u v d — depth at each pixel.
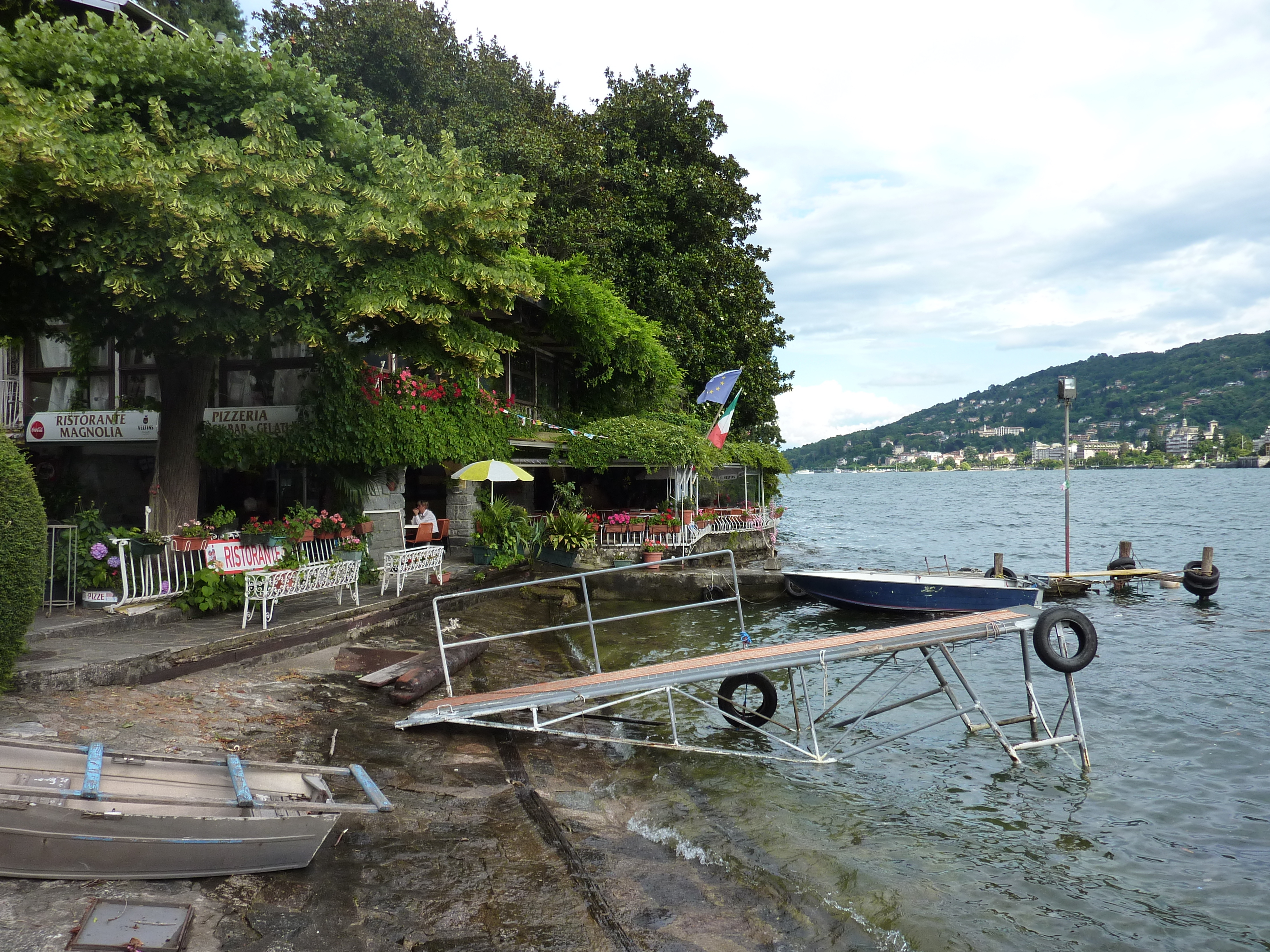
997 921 5.68
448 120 25.52
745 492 32.59
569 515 21.38
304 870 5.06
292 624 10.48
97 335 10.50
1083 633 9.47
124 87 9.52
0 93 8.17
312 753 7.05
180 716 7.36
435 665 9.80
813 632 17.20
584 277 22.88
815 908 5.56
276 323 10.40
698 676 8.31
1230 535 46.34
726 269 33.06
